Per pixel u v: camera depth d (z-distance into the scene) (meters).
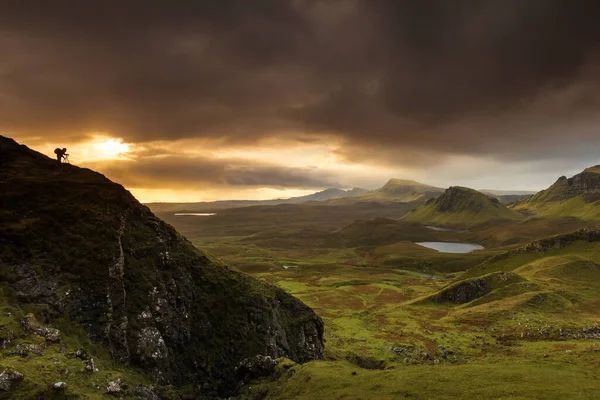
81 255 66.69
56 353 51.31
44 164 86.56
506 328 118.75
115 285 66.19
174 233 87.81
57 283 61.91
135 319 65.56
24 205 70.44
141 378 58.75
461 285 169.38
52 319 57.56
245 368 67.69
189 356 69.50
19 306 56.00
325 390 51.62
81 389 47.38
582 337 103.44
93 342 58.69
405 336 116.44
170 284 74.81
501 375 50.06
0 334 48.97
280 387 58.56
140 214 82.81
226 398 64.06
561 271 179.12
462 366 55.94
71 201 74.19
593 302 142.62
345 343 109.25
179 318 72.50
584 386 45.34
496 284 166.88
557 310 133.75
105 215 74.56
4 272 59.16
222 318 76.38
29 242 64.81
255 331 75.38
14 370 44.28
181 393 62.22
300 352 82.50
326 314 157.00
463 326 128.38
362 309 167.50
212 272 84.56
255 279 92.69
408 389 47.81
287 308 90.62
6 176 77.88
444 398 44.31
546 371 51.91
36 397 42.81
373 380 52.59
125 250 73.00
